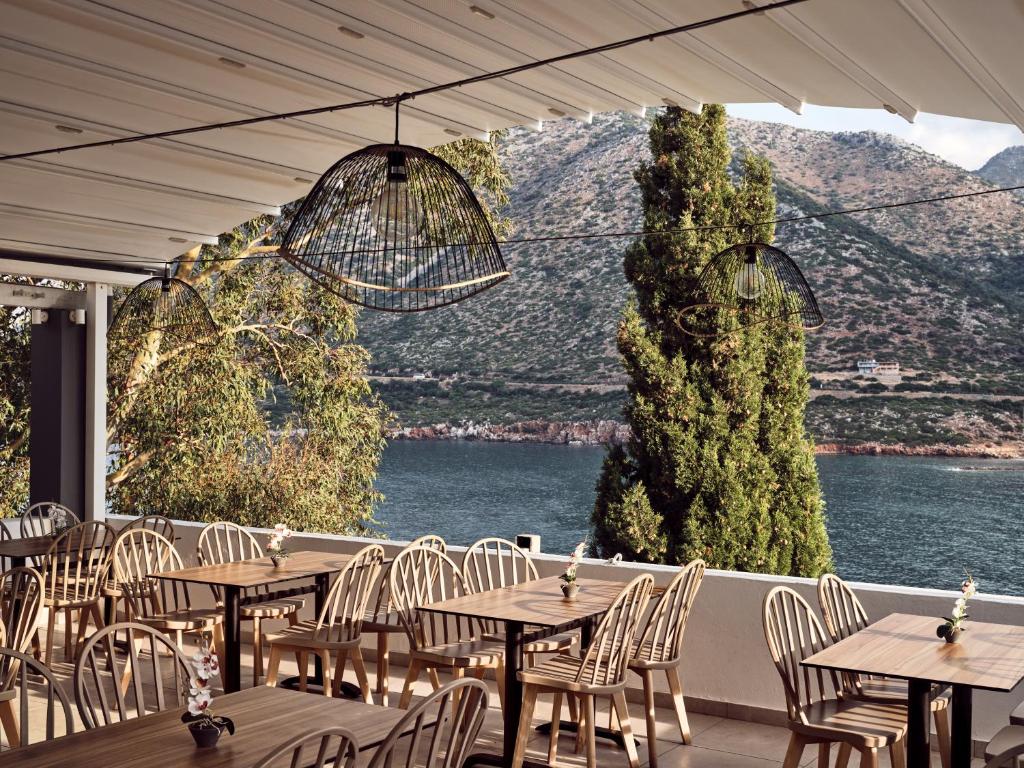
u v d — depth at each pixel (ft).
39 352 28.04
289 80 15.74
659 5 11.75
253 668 21.12
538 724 17.61
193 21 13.38
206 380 40.91
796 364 31.96
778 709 17.56
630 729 14.88
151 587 19.89
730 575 18.13
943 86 13.05
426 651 16.30
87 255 26.55
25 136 17.93
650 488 31.89
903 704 13.35
